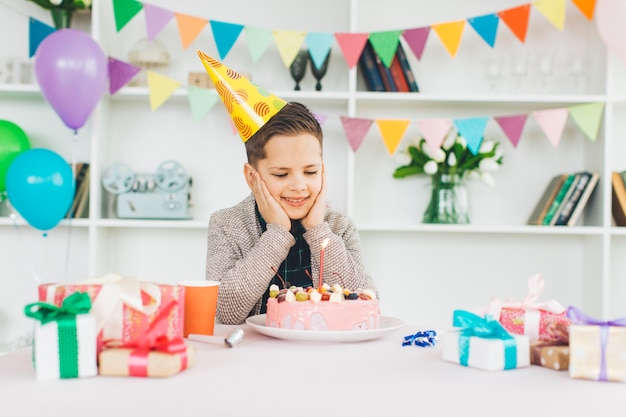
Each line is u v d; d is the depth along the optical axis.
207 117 2.62
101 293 0.74
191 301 0.98
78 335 0.69
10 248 2.56
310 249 1.45
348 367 0.76
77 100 2.03
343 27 2.60
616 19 2.00
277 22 2.61
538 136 2.65
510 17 2.22
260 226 1.54
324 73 2.47
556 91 2.62
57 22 2.40
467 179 2.61
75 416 0.55
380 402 0.60
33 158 2.05
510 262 2.67
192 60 2.59
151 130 2.61
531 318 0.86
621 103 2.44
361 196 2.63
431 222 2.50
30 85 2.35
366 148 2.64
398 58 2.44
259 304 1.46
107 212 2.51
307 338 0.92
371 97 2.39
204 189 2.62
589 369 0.71
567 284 2.66
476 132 2.30
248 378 0.69
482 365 0.76
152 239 2.62
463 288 2.66
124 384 0.66
